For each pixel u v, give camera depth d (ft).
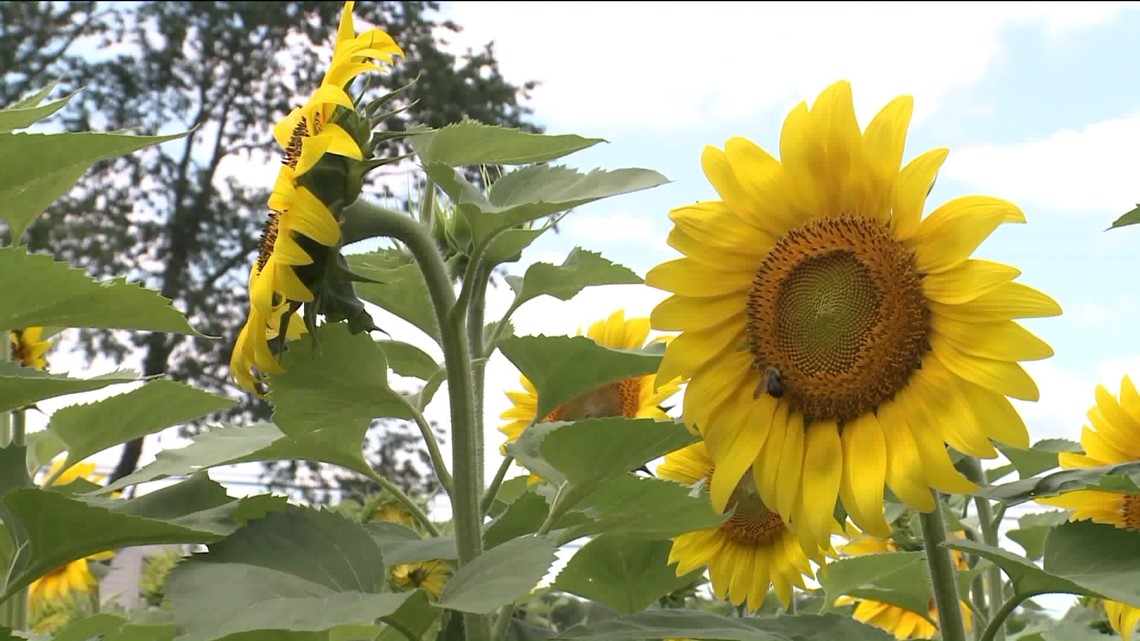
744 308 7.09
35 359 11.56
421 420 6.81
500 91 67.15
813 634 6.80
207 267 68.13
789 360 6.82
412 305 8.43
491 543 7.95
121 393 7.59
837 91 6.75
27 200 7.39
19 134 6.24
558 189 6.81
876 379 6.51
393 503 13.64
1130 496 7.64
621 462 6.67
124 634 6.73
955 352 6.23
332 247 5.85
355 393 6.65
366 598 5.26
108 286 6.28
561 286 8.38
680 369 7.07
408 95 64.49
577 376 7.26
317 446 7.61
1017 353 5.97
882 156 6.61
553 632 7.28
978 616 8.82
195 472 6.84
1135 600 5.79
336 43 6.25
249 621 4.92
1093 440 7.91
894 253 6.54
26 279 6.17
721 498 6.80
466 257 8.20
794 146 6.86
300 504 6.09
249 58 71.20
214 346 64.80
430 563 10.43
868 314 6.61
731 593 9.33
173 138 6.61
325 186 5.82
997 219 6.15
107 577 16.62
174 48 70.08
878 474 6.36
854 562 9.88
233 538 5.77
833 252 6.77
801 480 6.74
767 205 7.02
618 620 6.34
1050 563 6.39
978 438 6.03
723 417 7.02
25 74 67.72
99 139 6.41
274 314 6.25
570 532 7.00
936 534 6.89
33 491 5.52
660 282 7.14
